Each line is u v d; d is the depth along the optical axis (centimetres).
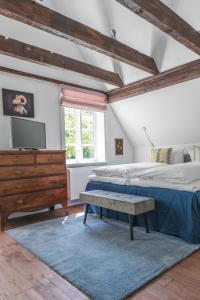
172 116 421
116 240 243
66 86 414
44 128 366
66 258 206
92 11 349
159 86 388
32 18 229
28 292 159
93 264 193
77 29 267
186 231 233
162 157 413
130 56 327
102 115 482
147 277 170
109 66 414
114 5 324
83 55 427
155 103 422
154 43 342
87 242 240
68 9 370
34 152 318
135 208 239
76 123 451
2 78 343
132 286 160
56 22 248
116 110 491
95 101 458
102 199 276
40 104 383
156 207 267
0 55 340
